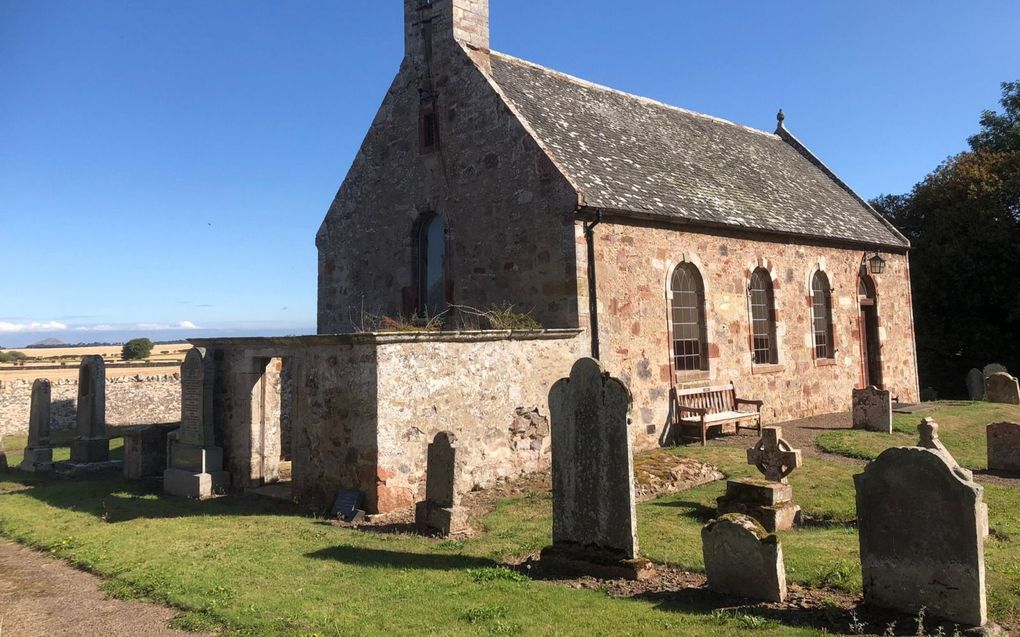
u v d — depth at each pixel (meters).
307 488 11.78
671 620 5.93
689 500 10.55
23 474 16.45
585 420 7.57
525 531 9.19
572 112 17.75
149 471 15.21
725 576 6.62
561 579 7.30
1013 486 11.52
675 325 16.36
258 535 9.48
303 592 6.93
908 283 25.25
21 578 8.26
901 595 5.88
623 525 7.26
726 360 17.36
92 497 12.97
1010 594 6.33
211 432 13.42
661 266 15.82
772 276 18.98
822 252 21.08
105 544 9.32
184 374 13.86
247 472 13.33
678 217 15.85
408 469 10.98
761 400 17.86
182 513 11.36
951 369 33.00
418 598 6.61
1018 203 29.23
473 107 16.16
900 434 16.38
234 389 13.71
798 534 8.66
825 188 25.33
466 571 7.47
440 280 17.27
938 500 5.70
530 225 14.82
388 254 18.11
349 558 8.12
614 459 7.34
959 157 33.53
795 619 5.96
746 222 17.80
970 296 30.59
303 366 12.02
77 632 6.45
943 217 30.97
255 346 13.20
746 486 9.24
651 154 18.31
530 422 13.05
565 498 7.71
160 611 6.85
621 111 19.94
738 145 23.66
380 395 10.66
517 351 12.88
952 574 5.62
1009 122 35.16
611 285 14.70
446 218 16.70
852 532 8.72
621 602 6.43
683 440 15.80
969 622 5.54
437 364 11.53
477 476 12.02
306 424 11.88
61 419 26.94
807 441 15.84
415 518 9.76
